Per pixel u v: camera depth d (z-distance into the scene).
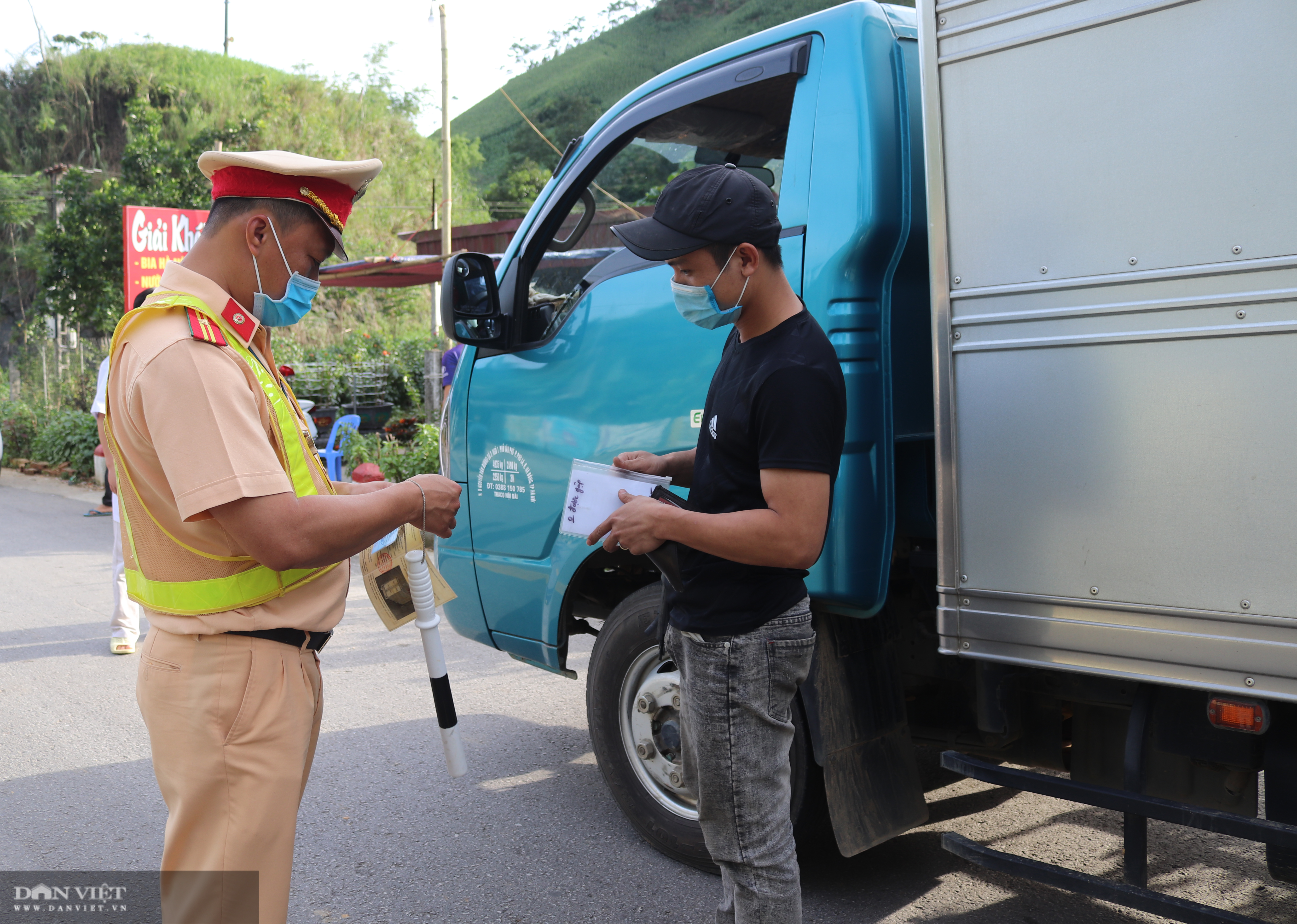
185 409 1.58
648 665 3.04
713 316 1.97
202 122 33.59
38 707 4.58
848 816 2.54
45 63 36.44
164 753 1.72
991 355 2.18
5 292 29.77
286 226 1.75
